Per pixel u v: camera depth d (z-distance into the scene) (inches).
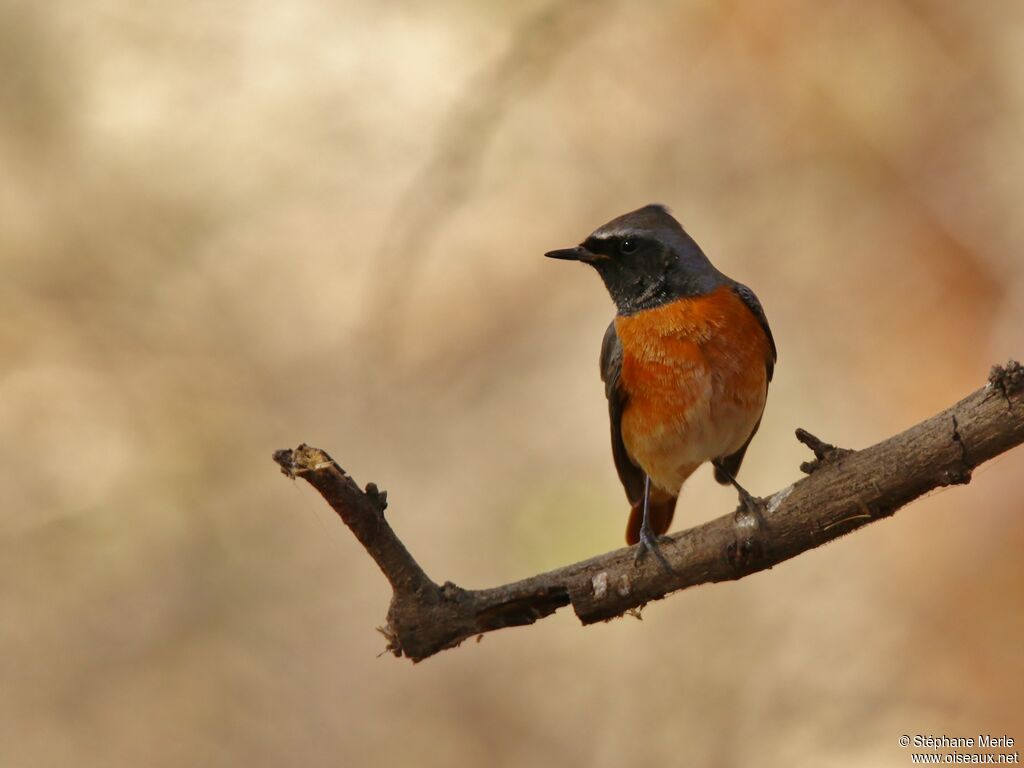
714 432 328.5
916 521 487.5
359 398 550.9
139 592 512.4
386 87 601.9
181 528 527.2
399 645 265.4
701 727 448.8
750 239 552.7
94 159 591.2
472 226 575.8
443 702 474.0
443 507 522.3
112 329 564.4
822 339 534.9
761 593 479.2
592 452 528.7
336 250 584.4
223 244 585.6
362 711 475.8
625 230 339.9
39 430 544.4
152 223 582.2
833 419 520.1
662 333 325.7
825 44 551.5
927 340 521.3
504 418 544.4
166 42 601.6
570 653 477.1
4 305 559.8
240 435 546.3
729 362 322.7
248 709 481.1
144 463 539.5
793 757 437.4
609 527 506.0
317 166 595.8
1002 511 478.0
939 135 539.2
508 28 600.7
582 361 553.9
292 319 570.9
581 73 569.9
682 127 567.2
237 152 596.7
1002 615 462.6
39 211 576.7
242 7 606.5
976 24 538.6
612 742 452.1
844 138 550.6
